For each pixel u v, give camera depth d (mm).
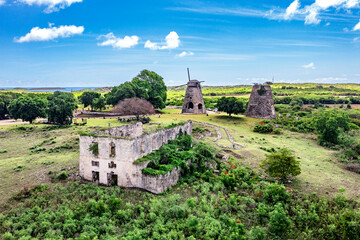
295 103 113812
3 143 42438
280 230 19828
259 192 25688
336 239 19766
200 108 75188
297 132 57219
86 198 23641
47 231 18562
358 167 33406
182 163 30172
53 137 45125
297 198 24547
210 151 36469
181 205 22547
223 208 23141
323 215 21938
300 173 29906
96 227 19406
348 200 23609
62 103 57562
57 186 25812
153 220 20641
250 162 35312
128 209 21531
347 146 45062
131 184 26047
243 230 19328
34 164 32000
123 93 66688
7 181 27016
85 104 80688
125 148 25594
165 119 63844
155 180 24984
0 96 83312
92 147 27141
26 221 19859
